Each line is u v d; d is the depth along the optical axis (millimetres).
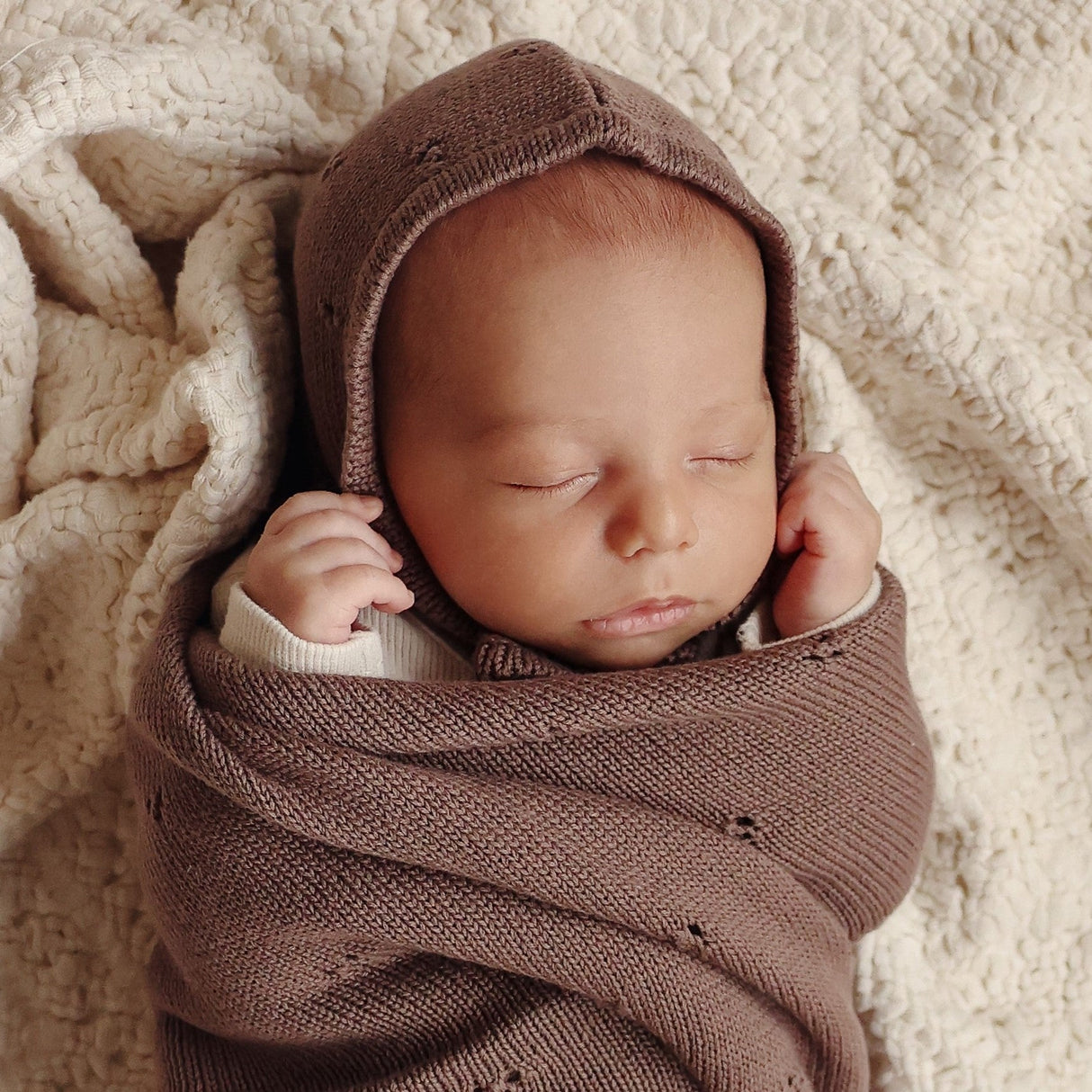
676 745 972
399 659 1079
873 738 1015
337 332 1050
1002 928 1222
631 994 933
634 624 1008
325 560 976
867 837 1020
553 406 935
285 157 1158
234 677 930
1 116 997
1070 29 1206
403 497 1023
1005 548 1256
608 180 941
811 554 1090
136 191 1150
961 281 1238
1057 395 1197
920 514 1256
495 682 961
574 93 947
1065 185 1238
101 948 1190
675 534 943
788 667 979
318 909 915
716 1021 946
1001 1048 1204
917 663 1246
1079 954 1238
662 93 1228
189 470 1090
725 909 954
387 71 1190
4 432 1124
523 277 931
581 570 971
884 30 1217
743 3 1213
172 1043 1052
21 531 1097
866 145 1235
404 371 989
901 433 1255
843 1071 1061
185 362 1100
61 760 1153
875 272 1188
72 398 1131
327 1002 962
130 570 1105
